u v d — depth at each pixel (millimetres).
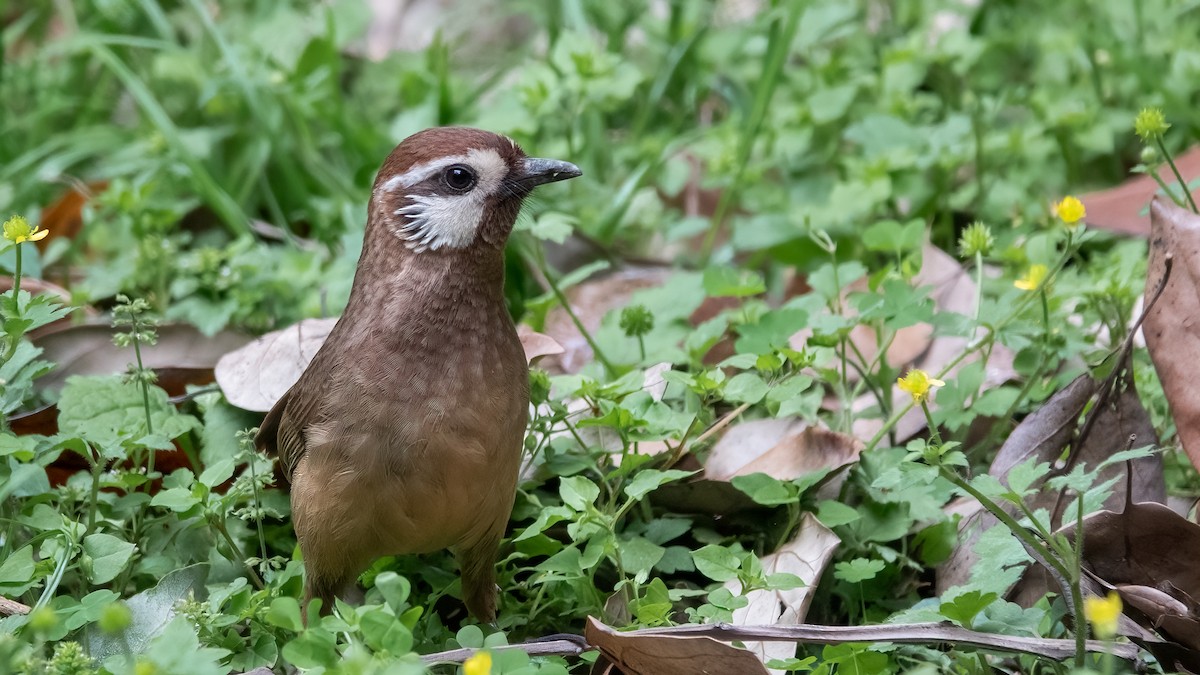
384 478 7227
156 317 10633
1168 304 7887
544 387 8445
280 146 13273
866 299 8875
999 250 10820
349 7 15883
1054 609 7273
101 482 8359
